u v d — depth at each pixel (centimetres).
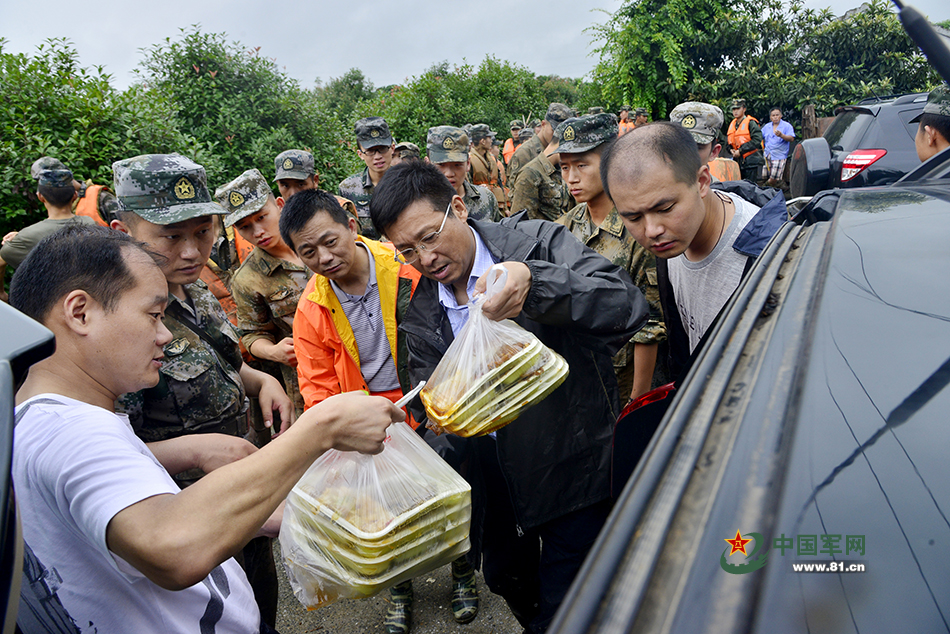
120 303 116
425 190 175
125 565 102
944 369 67
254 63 579
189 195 207
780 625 45
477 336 153
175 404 191
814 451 59
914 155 503
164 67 556
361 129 450
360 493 125
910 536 50
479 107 1565
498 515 212
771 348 80
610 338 175
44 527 101
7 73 442
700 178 190
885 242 101
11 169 428
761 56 1312
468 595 260
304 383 253
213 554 95
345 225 225
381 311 243
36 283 113
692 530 54
